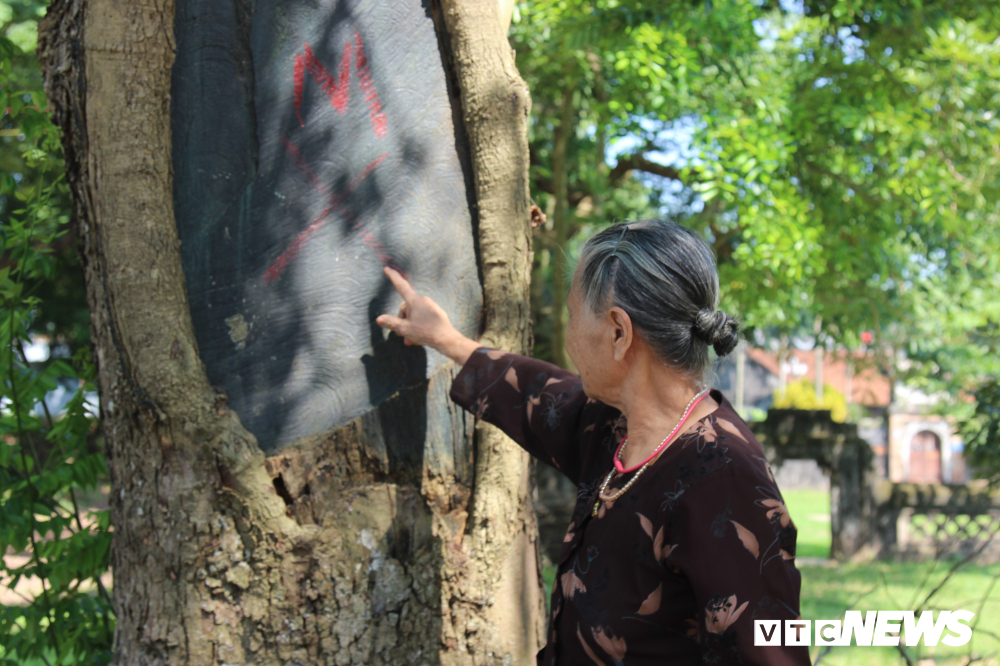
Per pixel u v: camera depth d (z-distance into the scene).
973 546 7.53
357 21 1.60
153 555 1.50
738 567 1.02
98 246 1.54
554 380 1.47
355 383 1.58
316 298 1.57
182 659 1.47
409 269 1.62
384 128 1.61
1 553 2.08
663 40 5.43
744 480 1.06
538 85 7.23
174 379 1.47
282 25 1.57
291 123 1.57
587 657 1.13
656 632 1.10
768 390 30.33
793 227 5.38
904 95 5.96
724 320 1.15
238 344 1.54
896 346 9.92
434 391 1.63
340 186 1.58
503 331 1.65
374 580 1.53
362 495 1.56
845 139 6.00
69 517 2.19
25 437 2.26
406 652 1.54
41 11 6.68
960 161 6.16
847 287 7.43
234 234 1.54
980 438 5.01
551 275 7.85
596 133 7.03
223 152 1.54
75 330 8.55
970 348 10.32
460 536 1.62
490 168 1.65
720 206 7.68
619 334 1.17
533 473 1.82
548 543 6.60
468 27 1.64
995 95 6.05
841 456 7.71
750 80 6.13
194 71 1.53
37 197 2.21
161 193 1.49
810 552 8.28
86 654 2.15
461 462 1.65
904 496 7.64
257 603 1.48
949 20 5.33
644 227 1.19
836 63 6.04
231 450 1.48
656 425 1.19
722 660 1.02
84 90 1.51
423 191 1.64
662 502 1.09
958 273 7.86
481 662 1.59
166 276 1.49
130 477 1.54
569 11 5.60
